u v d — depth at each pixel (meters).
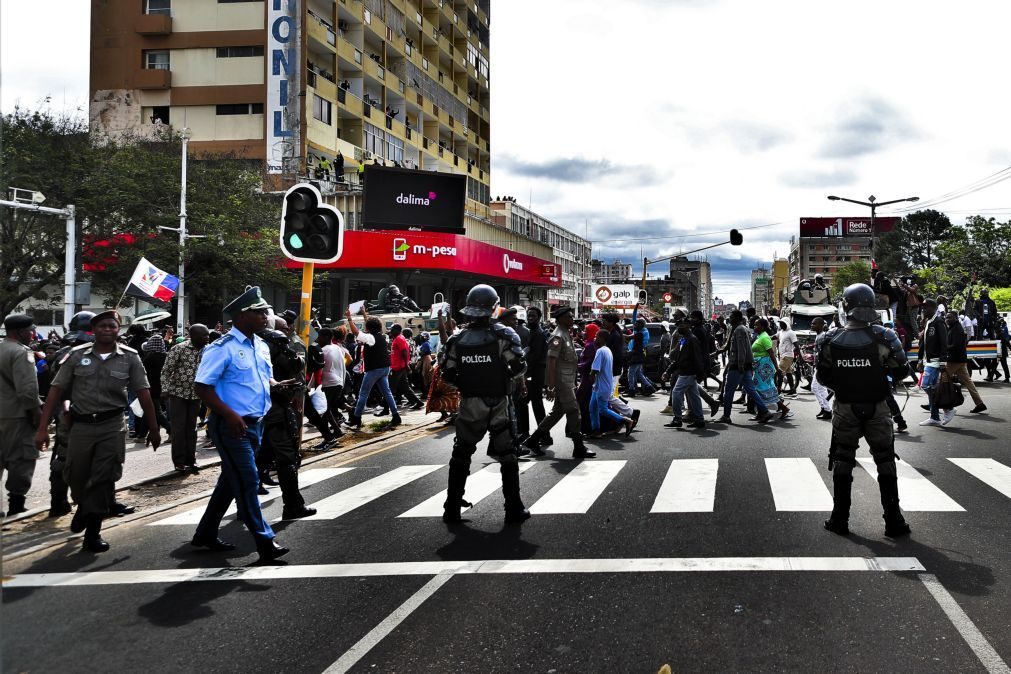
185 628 4.21
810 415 13.89
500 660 3.69
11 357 7.09
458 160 56.38
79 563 5.62
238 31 37.47
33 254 28.91
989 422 11.95
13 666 3.74
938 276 61.31
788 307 28.59
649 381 18.94
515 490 6.49
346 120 42.06
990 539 5.55
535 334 10.80
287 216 10.06
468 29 59.12
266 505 7.50
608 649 3.78
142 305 23.41
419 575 5.04
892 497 5.69
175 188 30.91
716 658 3.64
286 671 3.63
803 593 4.48
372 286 40.06
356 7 40.88
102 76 38.09
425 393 17.30
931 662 3.55
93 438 5.98
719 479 7.95
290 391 6.83
